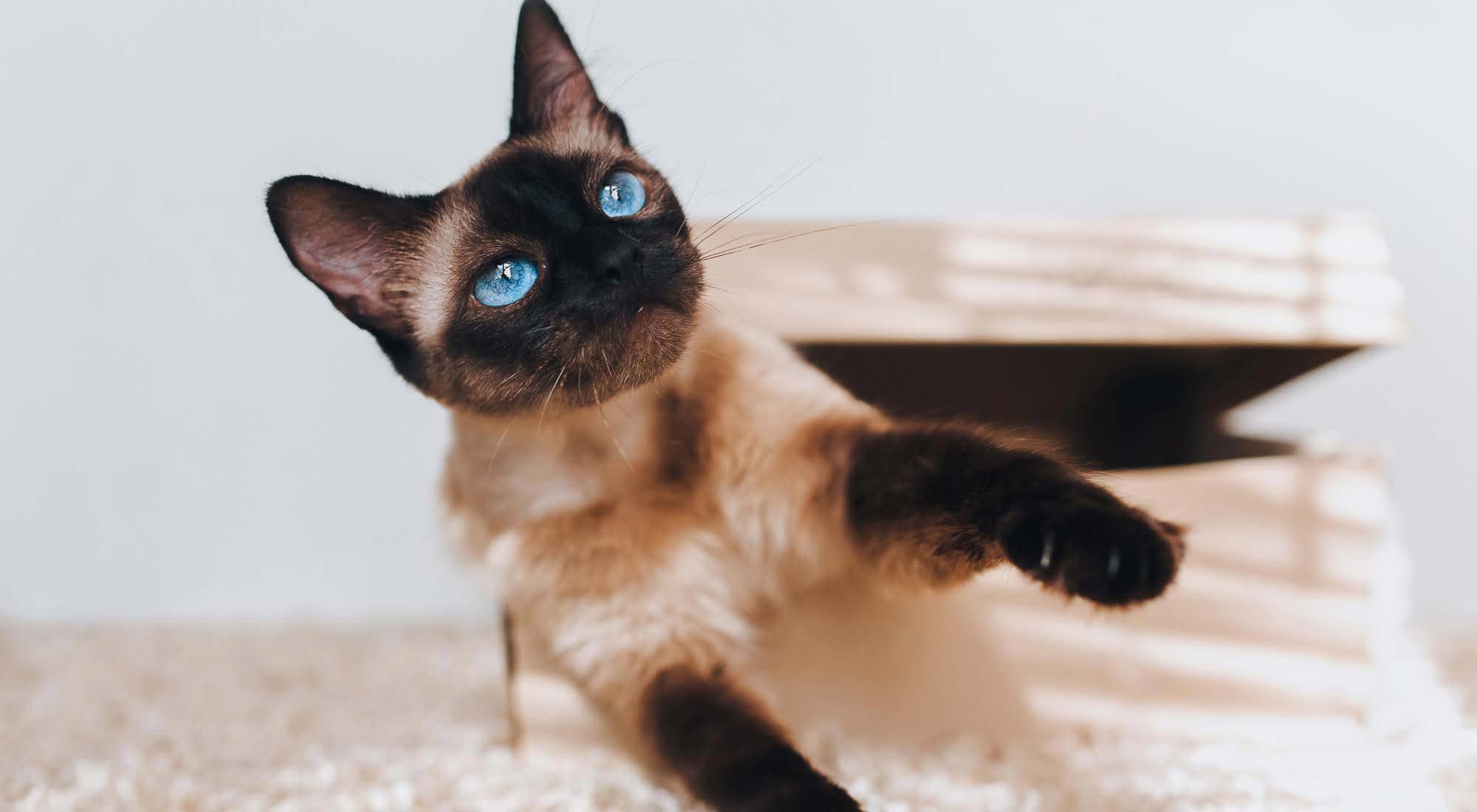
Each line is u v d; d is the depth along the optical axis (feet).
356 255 1.92
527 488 1.95
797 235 2.04
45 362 2.85
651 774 1.94
